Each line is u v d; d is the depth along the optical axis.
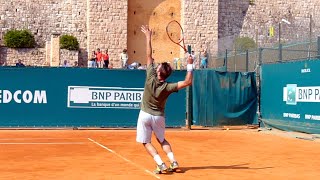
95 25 44.91
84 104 22.14
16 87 21.59
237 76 24.11
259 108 24.17
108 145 15.98
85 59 45.03
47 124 21.83
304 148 15.66
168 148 10.92
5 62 42.47
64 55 42.53
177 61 39.72
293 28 49.25
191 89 23.14
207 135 20.02
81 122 22.11
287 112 21.80
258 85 24.36
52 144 16.22
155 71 10.77
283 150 15.09
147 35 10.98
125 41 45.44
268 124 23.08
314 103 19.91
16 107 21.58
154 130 10.87
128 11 46.12
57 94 21.94
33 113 21.72
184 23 46.97
